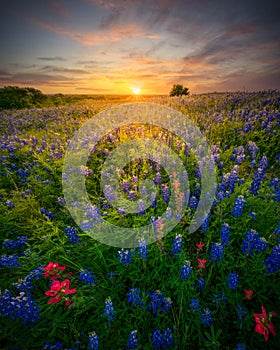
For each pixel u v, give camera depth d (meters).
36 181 4.67
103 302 2.53
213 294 2.49
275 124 6.36
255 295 2.43
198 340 2.27
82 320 2.46
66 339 2.25
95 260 3.04
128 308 2.49
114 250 3.06
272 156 5.64
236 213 2.86
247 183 3.64
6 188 4.86
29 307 2.17
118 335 2.29
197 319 2.31
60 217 3.96
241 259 2.84
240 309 2.25
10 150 6.55
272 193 3.42
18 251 3.31
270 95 12.18
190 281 2.52
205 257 2.88
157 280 2.75
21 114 15.84
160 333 2.14
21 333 2.19
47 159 5.58
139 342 2.28
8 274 2.83
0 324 2.13
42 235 3.39
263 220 3.11
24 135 9.35
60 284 2.37
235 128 6.86
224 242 2.70
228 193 3.43
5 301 2.12
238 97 12.59
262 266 2.51
